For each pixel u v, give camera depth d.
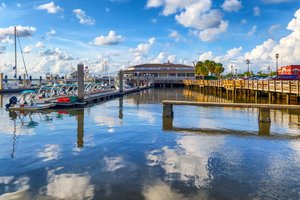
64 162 9.41
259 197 6.85
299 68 46.47
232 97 38.38
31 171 8.55
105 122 17.61
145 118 19.44
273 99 32.53
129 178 7.98
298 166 9.05
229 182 7.73
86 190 7.20
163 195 6.92
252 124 16.73
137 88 62.59
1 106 27.22
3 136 13.40
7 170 8.64
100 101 34.19
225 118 19.22
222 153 10.46
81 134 13.85
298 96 25.28
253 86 33.94
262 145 11.66
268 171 8.58
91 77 63.12
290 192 7.13
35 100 26.22
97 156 10.10
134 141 12.36
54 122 17.55
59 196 6.86
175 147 11.34
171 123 17.16
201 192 7.10
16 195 6.91
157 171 8.54
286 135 13.60
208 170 8.66
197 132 14.39
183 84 91.31
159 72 109.81
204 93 54.12
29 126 16.09
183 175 8.23
